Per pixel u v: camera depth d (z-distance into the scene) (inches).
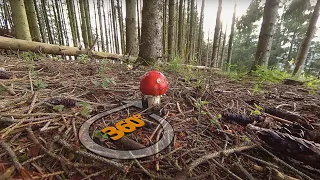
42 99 19.2
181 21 105.6
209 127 17.1
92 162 11.6
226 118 18.2
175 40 117.0
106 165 11.3
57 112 17.4
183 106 21.8
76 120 16.6
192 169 11.1
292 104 24.9
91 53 57.5
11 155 10.5
